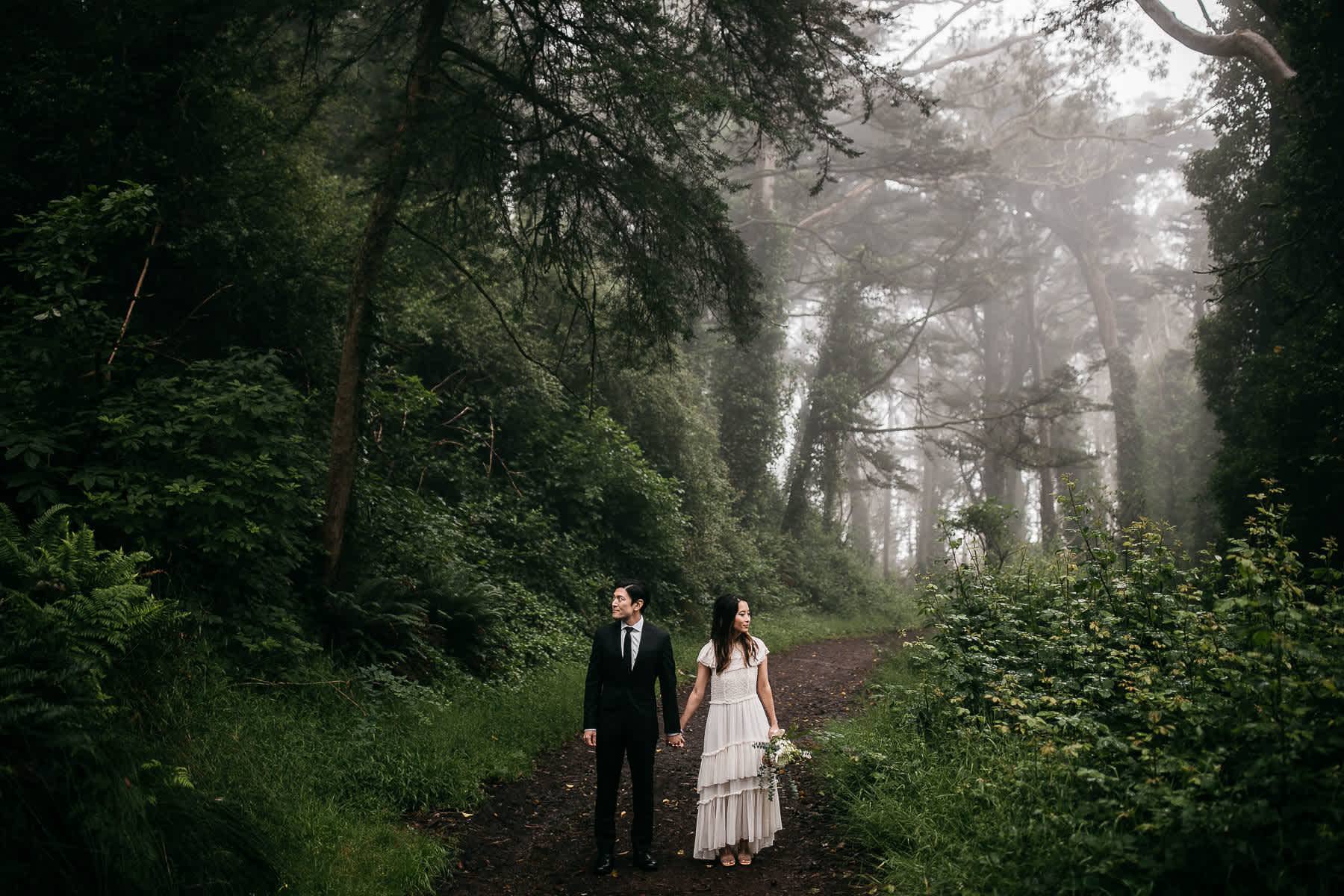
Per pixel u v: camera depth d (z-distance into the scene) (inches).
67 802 127.3
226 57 339.6
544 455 572.4
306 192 411.2
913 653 331.0
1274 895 113.6
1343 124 488.4
